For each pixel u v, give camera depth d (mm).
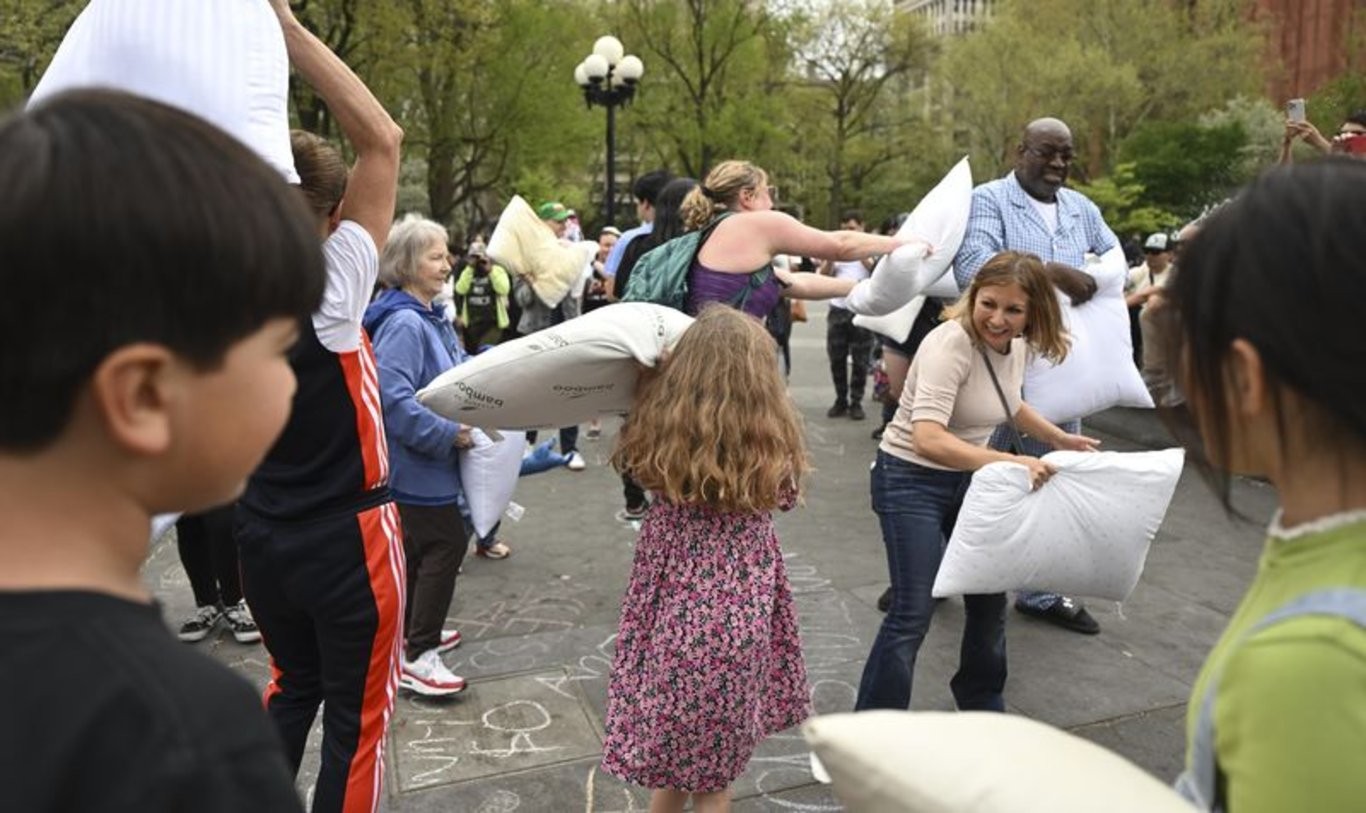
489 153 28781
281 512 2020
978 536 2572
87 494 686
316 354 1943
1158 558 4715
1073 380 3689
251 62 1638
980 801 779
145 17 1571
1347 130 4434
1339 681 702
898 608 2811
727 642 2078
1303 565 787
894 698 2791
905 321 4730
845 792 839
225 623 3875
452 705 3266
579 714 3215
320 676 2262
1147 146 26062
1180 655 3674
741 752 2113
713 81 33562
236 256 676
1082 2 31328
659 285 3072
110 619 678
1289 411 782
